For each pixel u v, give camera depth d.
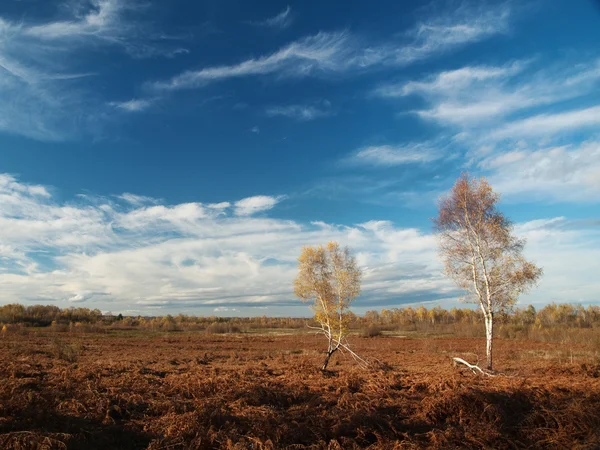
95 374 17.94
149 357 30.36
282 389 15.40
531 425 11.66
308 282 24.66
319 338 60.91
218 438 9.66
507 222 25.53
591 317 78.25
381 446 9.78
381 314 117.06
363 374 21.42
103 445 9.48
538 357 33.03
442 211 26.75
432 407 12.66
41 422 9.86
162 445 9.41
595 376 21.31
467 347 44.12
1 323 65.69
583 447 10.00
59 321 78.25
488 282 24.69
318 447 9.63
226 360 30.75
